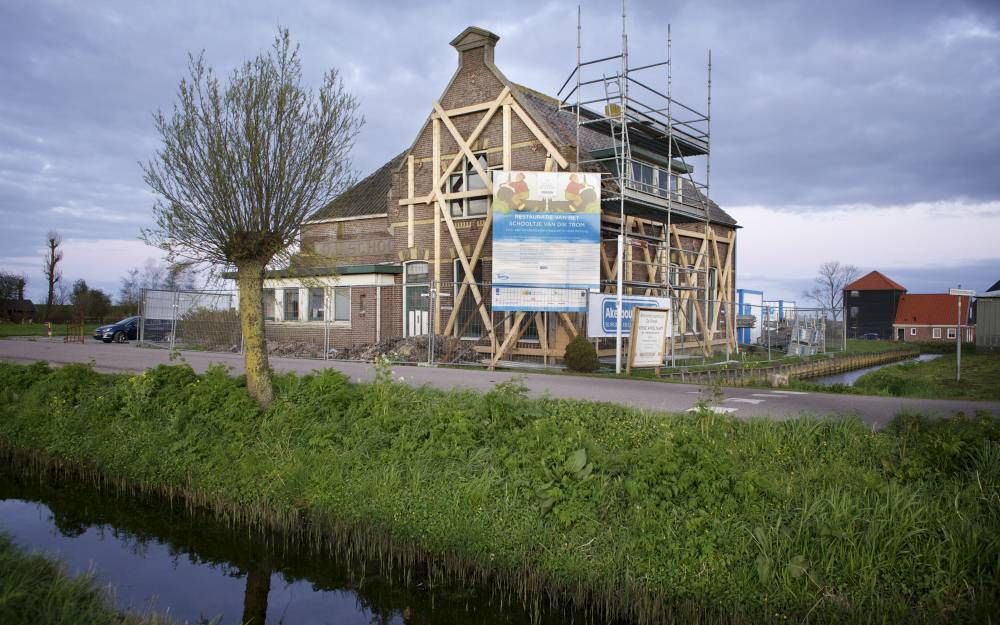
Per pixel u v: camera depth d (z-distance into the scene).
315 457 8.41
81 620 5.00
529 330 19.77
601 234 20.59
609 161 21.00
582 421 8.34
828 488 6.18
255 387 9.77
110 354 19.88
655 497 6.21
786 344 32.41
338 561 7.42
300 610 6.52
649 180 22.97
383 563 7.12
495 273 18.66
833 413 8.98
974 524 5.45
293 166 9.16
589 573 5.98
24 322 59.03
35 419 11.16
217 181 8.75
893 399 11.64
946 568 5.28
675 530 5.97
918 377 19.77
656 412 8.87
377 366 10.11
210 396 9.94
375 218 23.98
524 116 20.11
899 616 5.07
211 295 22.72
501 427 7.95
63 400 11.44
